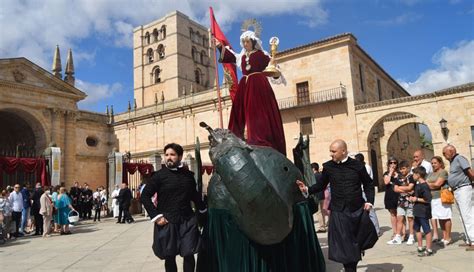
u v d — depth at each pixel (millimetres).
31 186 22797
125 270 7289
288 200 4402
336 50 32312
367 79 35344
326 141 31766
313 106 32469
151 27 65750
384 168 33156
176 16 61812
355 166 5125
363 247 4992
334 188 5102
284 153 5410
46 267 8148
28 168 20453
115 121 46188
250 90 5434
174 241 4488
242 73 5746
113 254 9391
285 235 3836
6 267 8383
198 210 4918
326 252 7906
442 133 26266
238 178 3654
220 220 4547
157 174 4766
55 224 15359
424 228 7230
